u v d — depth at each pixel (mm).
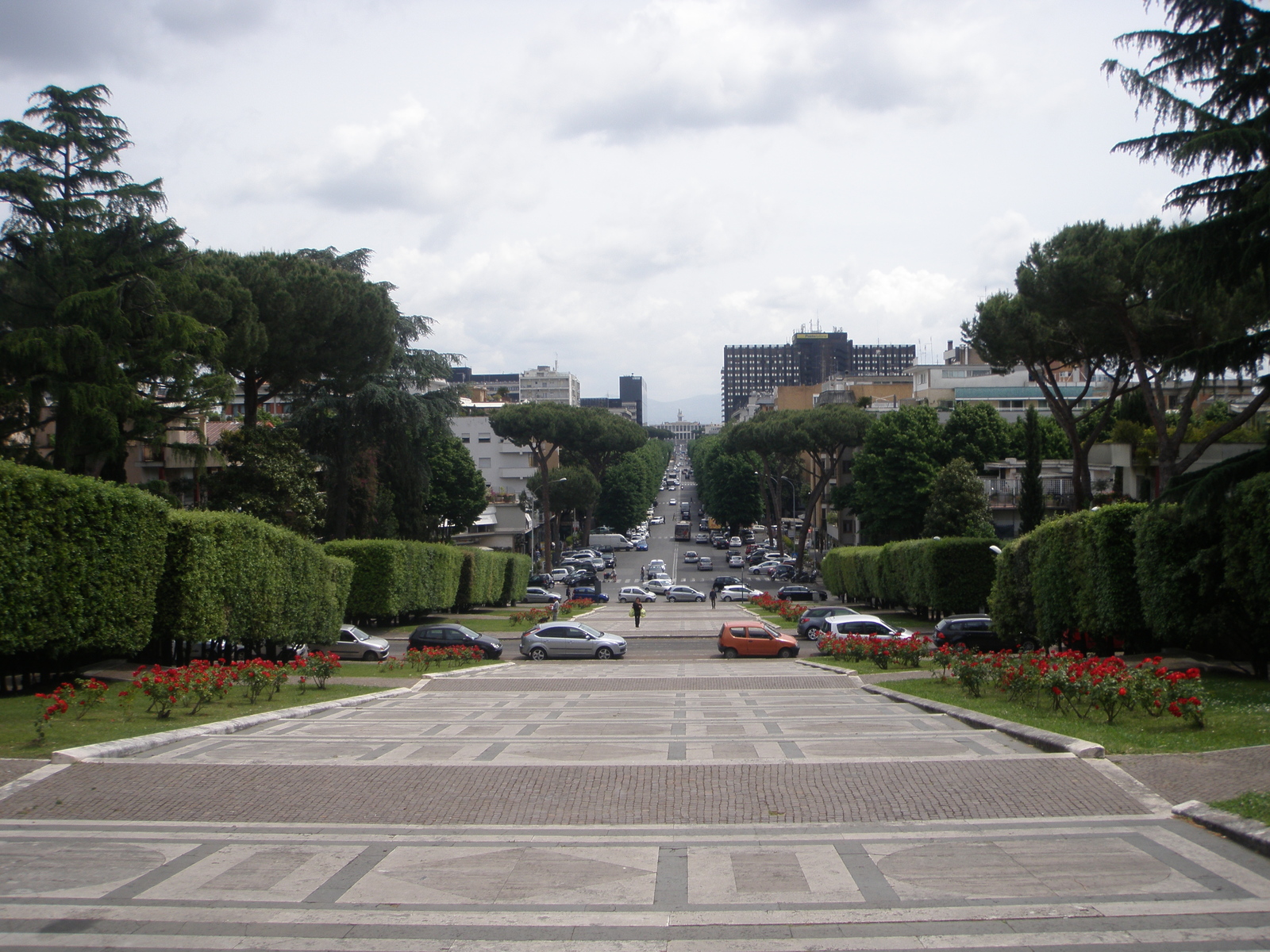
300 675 24016
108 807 10695
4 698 20375
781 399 155000
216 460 46531
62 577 21047
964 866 8516
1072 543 28578
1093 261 32312
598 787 11562
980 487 63250
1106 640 28734
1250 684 20234
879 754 13656
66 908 7734
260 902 7883
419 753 14172
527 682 28203
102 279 33719
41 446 35438
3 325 33250
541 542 127000
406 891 8125
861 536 86000
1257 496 19672
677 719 18484
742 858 8859
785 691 24328
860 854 8891
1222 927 7094
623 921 7453
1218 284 20391
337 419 51750
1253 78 19062
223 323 39250
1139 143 20719
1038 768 11898
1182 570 22297
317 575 34375
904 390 125688
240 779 12016
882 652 29938
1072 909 7484
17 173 31266
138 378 34438
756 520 133000
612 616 61531
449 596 56500
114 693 21656
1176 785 10836
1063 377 99438
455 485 85812
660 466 181000
